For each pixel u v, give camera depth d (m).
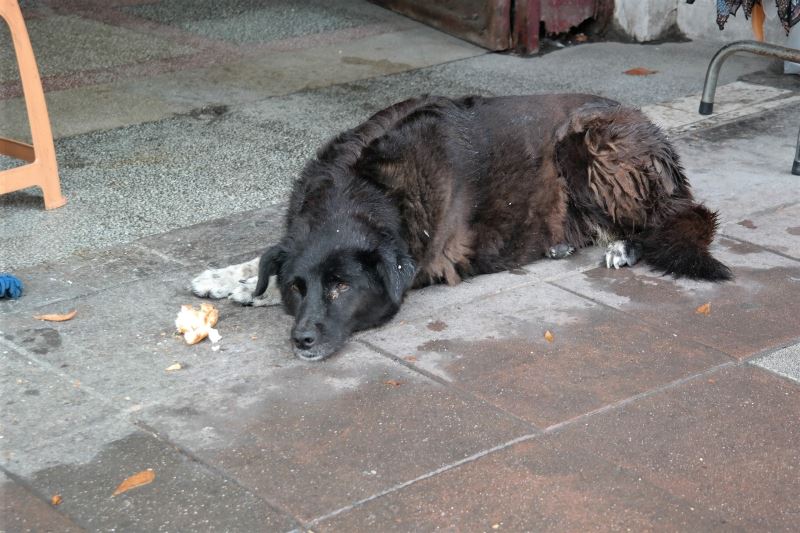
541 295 3.76
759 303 3.72
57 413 3.36
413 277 3.59
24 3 6.00
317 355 3.50
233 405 3.38
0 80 4.90
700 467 3.26
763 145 4.49
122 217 4.06
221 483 3.21
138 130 4.56
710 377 3.48
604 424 3.35
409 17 5.96
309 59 5.22
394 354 3.54
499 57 5.37
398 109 3.85
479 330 3.62
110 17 5.85
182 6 6.09
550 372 3.49
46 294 3.71
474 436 3.32
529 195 3.87
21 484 3.20
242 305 3.70
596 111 3.93
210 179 4.27
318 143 4.49
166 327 3.61
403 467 3.25
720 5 4.55
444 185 3.72
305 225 3.59
